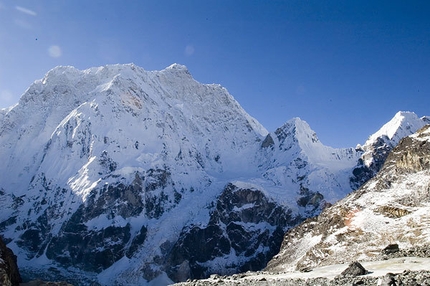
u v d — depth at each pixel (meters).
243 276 67.62
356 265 48.75
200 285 62.94
